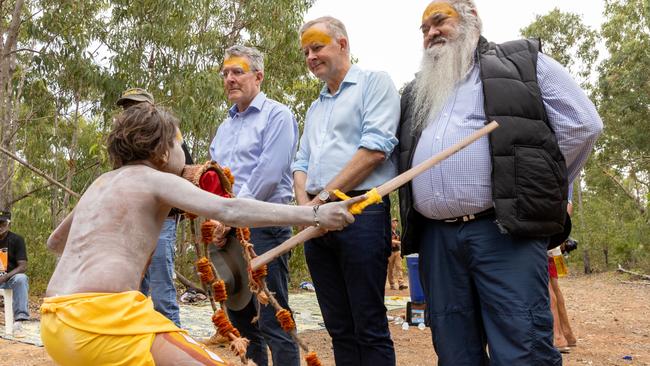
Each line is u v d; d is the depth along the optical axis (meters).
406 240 3.80
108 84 14.01
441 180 3.53
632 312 11.33
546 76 3.53
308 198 4.16
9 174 13.68
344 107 4.02
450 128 3.58
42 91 14.53
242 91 4.85
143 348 2.51
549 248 3.75
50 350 2.59
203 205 2.67
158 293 5.04
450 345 3.59
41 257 14.29
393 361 3.98
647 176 30.05
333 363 6.36
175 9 14.18
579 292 16.20
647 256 24.11
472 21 3.69
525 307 3.34
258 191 4.57
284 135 4.68
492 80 3.47
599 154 28.22
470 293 3.58
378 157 3.78
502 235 3.42
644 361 6.73
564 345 7.07
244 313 4.69
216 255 3.60
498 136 3.37
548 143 3.43
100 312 2.52
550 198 3.38
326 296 4.12
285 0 16.55
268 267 4.42
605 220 25.98
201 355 2.55
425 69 3.77
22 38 15.25
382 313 3.94
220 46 15.82
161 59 14.45
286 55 16.83
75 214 2.79
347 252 3.84
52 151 16.94
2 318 9.13
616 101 26.20
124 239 2.66
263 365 4.76
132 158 2.86
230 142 4.92
